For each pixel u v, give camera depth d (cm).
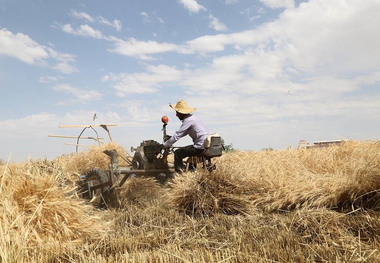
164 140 669
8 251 262
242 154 807
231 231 391
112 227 438
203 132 609
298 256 285
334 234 364
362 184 458
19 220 315
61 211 361
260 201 493
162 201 541
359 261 277
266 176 540
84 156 891
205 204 491
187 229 417
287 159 691
